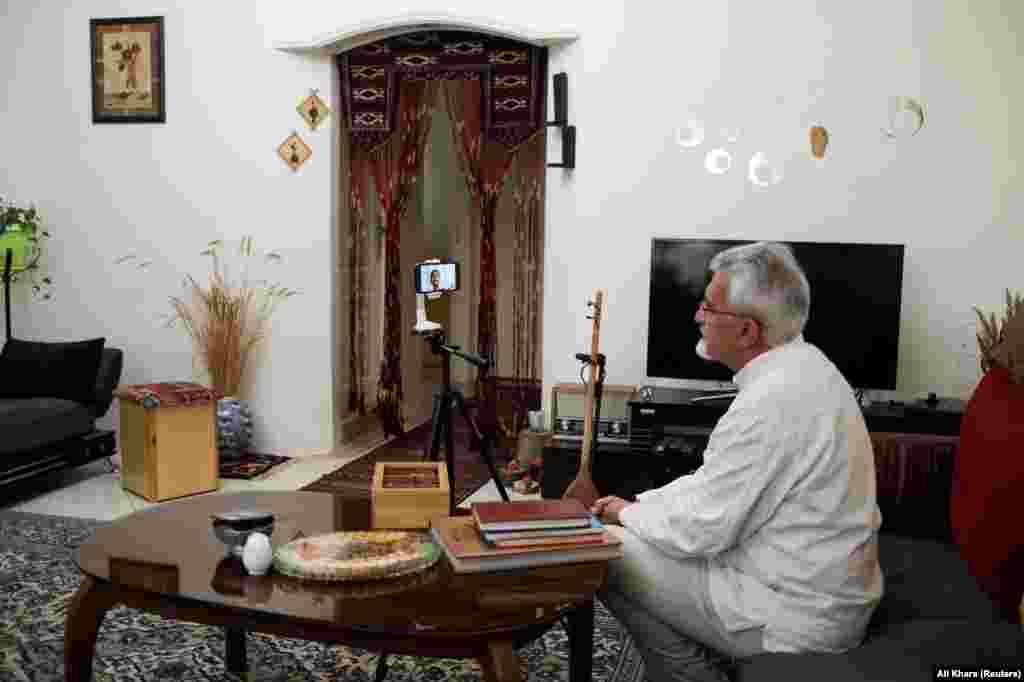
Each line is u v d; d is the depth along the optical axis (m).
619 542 1.90
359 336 5.09
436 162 6.61
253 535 1.85
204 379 4.91
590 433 3.59
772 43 4.07
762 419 1.70
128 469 4.09
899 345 4.08
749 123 4.13
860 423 1.77
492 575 1.83
